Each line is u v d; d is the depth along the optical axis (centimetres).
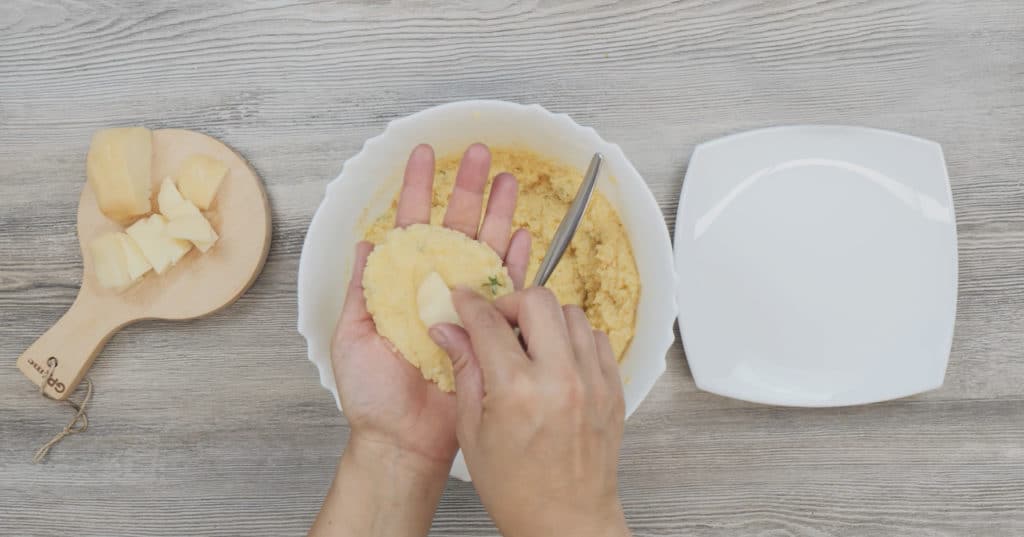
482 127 91
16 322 103
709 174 99
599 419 58
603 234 93
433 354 79
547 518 60
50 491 104
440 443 79
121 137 95
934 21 103
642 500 104
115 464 103
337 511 77
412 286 81
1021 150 104
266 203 100
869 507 105
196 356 103
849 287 101
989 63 104
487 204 91
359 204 93
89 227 100
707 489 104
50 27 103
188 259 99
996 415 105
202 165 98
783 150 100
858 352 101
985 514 104
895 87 104
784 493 105
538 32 103
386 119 103
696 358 99
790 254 100
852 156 100
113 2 103
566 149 92
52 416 103
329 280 91
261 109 102
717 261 100
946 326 100
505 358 57
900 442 105
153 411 103
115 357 103
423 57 103
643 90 103
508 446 58
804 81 104
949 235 100
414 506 78
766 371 101
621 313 93
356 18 102
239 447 103
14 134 103
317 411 103
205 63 102
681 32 103
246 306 102
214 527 104
